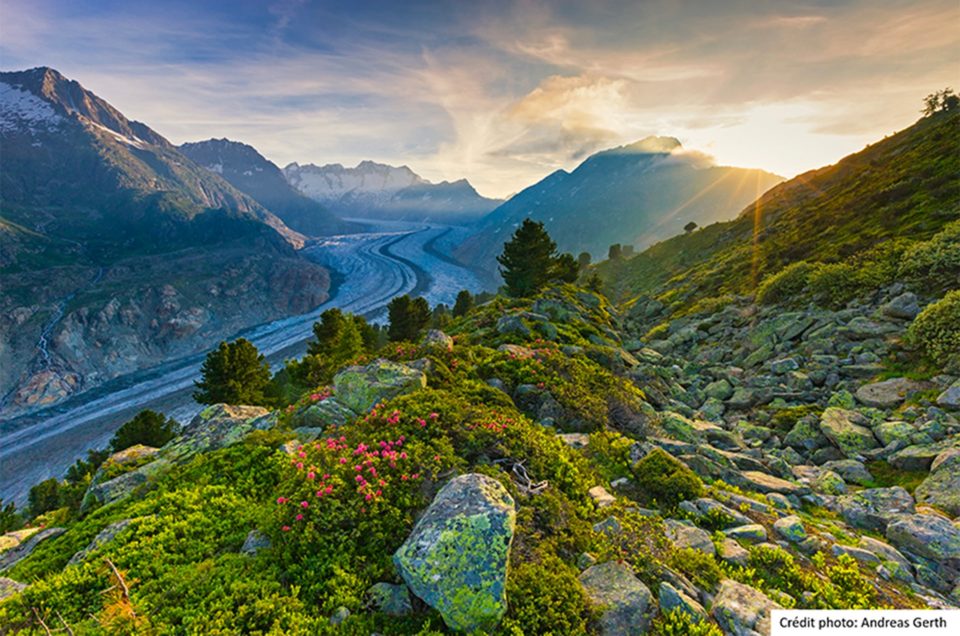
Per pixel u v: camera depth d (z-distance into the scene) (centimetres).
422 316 6138
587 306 5512
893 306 2850
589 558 866
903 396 2086
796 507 1365
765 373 2947
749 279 5928
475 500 791
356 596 755
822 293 3697
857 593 858
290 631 680
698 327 4581
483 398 1714
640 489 1266
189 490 1306
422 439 1160
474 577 691
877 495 1398
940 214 4084
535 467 1158
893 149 8956
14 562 1382
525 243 5422
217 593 784
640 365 3114
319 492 937
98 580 927
